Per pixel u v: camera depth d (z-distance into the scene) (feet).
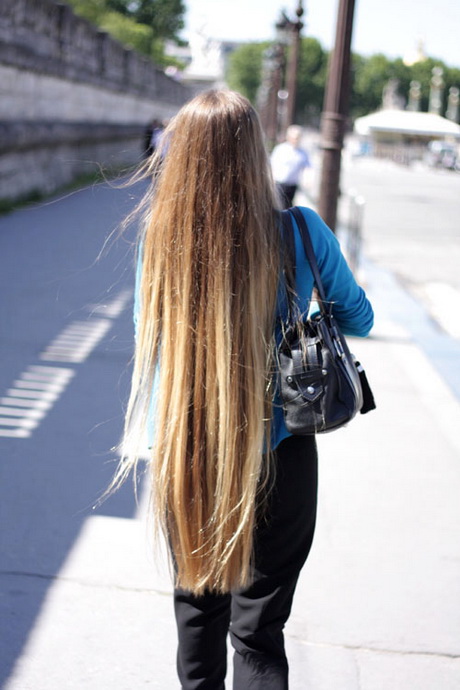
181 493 6.03
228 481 5.91
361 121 248.11
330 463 14.57
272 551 6.38
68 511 12.10
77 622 9.43
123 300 27.04
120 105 100.17
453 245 53.57
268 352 5.96
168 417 5.99
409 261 45.47
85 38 76.84
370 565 11.03
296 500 6.30
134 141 108.68
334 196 25.89
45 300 26.12
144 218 6.26
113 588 10.16
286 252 6.02
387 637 9.49
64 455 14.19
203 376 5.90
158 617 9.62
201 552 6.15
